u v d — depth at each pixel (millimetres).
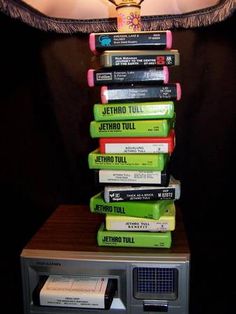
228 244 1105
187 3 907
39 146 1131
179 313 732
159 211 757
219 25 1003
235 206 1090
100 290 723
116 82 743
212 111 1064
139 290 745
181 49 1040
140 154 759
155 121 739
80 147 1130
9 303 1097
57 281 757
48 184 1149
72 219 960
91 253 755
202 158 1093
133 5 755
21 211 1148
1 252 1136
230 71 1035
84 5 942
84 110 1108
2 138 1115
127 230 779
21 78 1092
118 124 758
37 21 926
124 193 769
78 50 1073
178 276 723
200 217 1118
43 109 1111
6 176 1133
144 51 726
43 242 813
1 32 1036
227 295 1086
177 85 738
